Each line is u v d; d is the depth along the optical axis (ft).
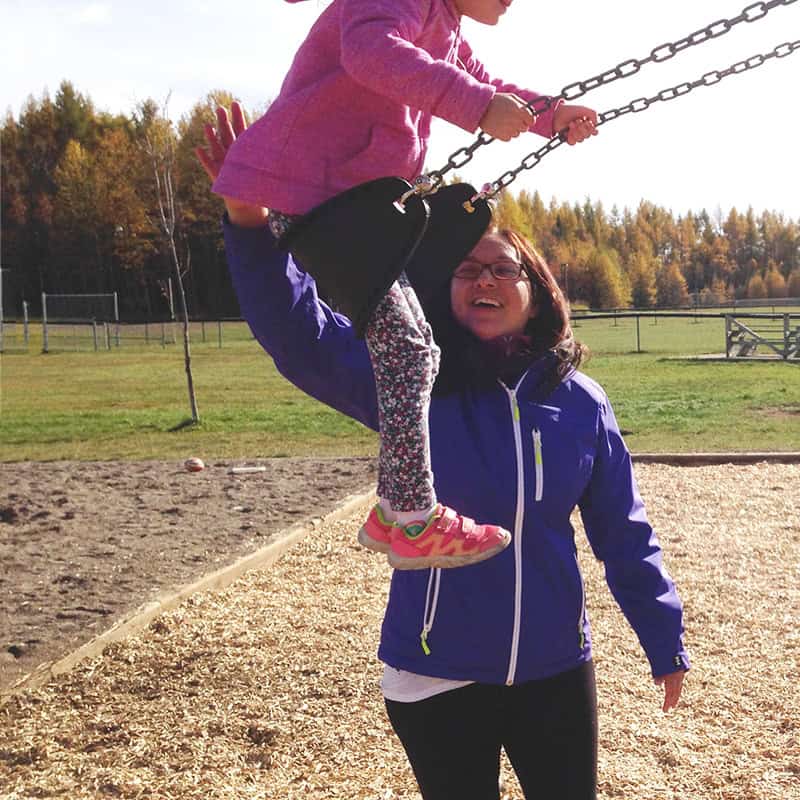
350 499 31.83
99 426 54.34
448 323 8.63
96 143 288.10
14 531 28.73
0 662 18.10
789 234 477.36
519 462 8.30
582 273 334.24
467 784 8.32
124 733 15.34
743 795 13.03
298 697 16.56
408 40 6.75
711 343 117.39
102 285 268.62
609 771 13.75
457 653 8.14
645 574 8.87
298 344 8.60
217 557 25.36
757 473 35.45
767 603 21.26
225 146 8.42
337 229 6.94
